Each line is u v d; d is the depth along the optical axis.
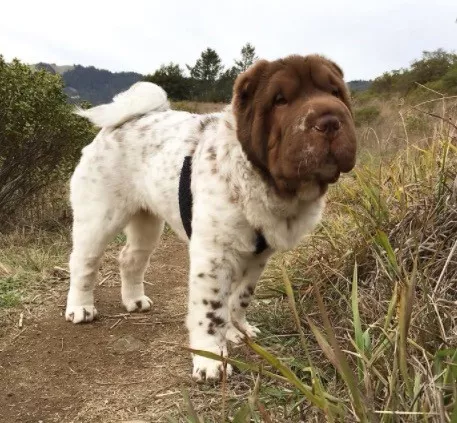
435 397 0.52
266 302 1.12
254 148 0.78
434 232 0.93
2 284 1.30
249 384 0.82
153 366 0.93
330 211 1.38
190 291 0.87
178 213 0.98
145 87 1.12
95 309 1.14
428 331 0.68
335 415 0.57
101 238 1.09
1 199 1.83
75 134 1.85
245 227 0.83
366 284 0.97
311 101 0.72
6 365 0.95
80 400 0.84
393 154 1.49
